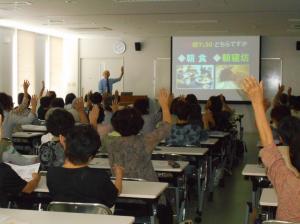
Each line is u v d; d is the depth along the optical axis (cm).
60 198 254
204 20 977
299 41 1232
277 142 389
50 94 771
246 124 1269
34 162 353
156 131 345
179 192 421
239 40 1241
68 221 208
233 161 805
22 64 1152
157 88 1332
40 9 854
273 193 290
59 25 1085
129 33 1237
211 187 568
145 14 904
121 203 310
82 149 252
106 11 872
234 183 670
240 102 1245
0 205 275
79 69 1383
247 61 1238
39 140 621
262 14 885
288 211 209
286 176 210
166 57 1322
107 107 645
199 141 532
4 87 1084
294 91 1252
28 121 619
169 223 353
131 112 343
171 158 448
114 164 342
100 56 1370
